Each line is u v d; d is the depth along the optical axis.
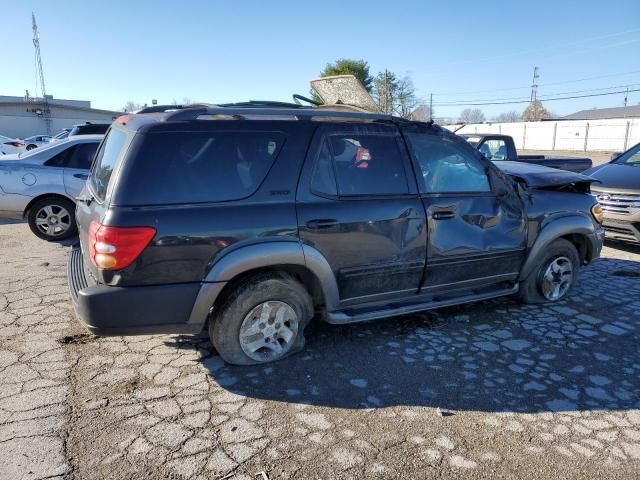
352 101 5.97
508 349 4.07
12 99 63.75
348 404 3.24
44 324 4.34
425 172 4.15
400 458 2.73
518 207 4.61
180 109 3.59
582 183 5.14
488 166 4.48
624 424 3.09
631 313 4.87
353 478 2.57
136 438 2.84
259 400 3.26
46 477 2.51
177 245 3.23
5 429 2.87
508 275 4.68
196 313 3.36
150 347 3.96
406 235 3.98
